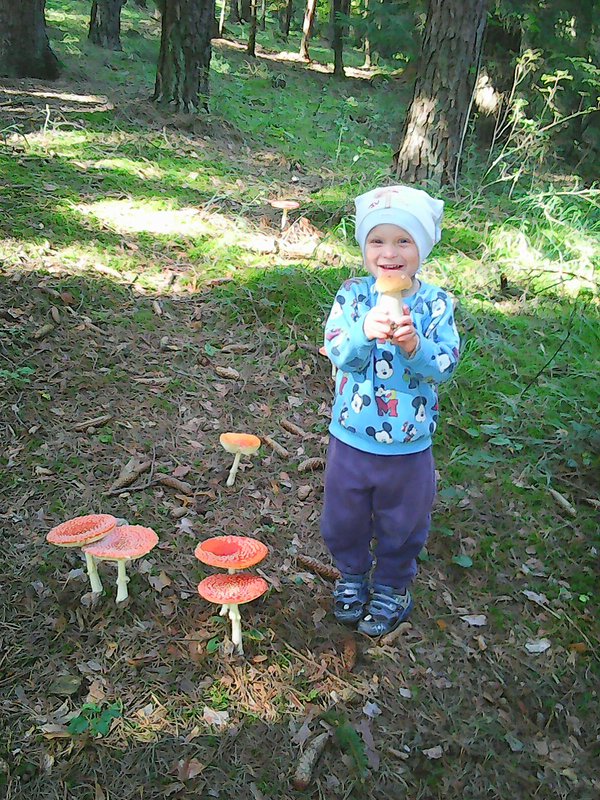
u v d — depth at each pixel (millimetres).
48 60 6270
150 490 1913
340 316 1380
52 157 4004
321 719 1365
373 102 7801
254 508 1911
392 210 1292
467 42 4070
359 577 1582
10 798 1183
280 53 12211
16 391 2172
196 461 2053
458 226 3773
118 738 1287
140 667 1418
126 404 2225
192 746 1290
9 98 5207
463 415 2385
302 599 1635
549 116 5137
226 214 3602
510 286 3262
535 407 2467
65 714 1315
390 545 1490
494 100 5344
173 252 3135
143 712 1337
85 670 1399
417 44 5875
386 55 6574
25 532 1716
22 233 2990
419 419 1387
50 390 2211
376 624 1561
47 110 4680
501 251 3502
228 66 8695
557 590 1767
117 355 2426
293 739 1325
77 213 3285
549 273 3375
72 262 2873
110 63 7699
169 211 3535
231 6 14938
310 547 1810
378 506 1458
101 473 1945
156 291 2832
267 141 5320
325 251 3275
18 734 1272
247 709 1368
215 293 2859
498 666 1539
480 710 1442
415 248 1312
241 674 1432
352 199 3910
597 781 1348
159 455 2047
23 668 1391
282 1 15289
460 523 1935
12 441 1997
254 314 2754
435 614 1651
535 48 4953
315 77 9734
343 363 1334
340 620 1576
